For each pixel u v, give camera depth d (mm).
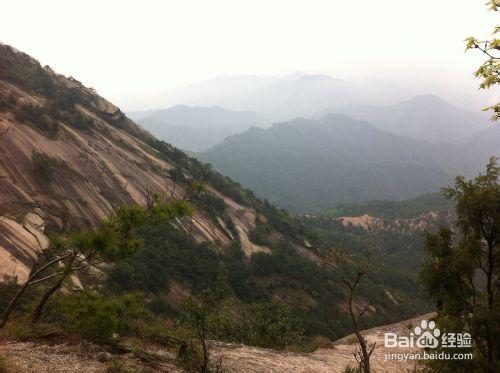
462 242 8789
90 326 8227
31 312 9133
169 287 61438
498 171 8609
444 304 9000
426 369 12594
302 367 12047
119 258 8602
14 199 48000
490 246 8469
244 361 11133
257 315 23188
